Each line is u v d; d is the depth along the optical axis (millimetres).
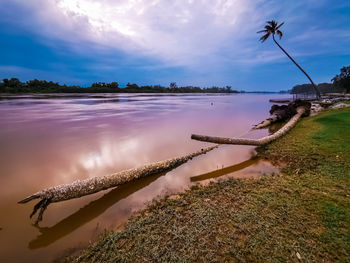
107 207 3410
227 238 2418
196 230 2568
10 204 3555
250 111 21141
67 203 3559
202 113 18797
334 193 3326
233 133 9727
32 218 3164
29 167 5227
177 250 2264
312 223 2594
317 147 6039
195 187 4016
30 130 9906
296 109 14227
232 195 3475
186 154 6375
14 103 29359
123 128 10648
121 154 6352
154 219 2867
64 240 2664
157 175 4781
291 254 2131
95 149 6824
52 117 14867
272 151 6227
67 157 6012
